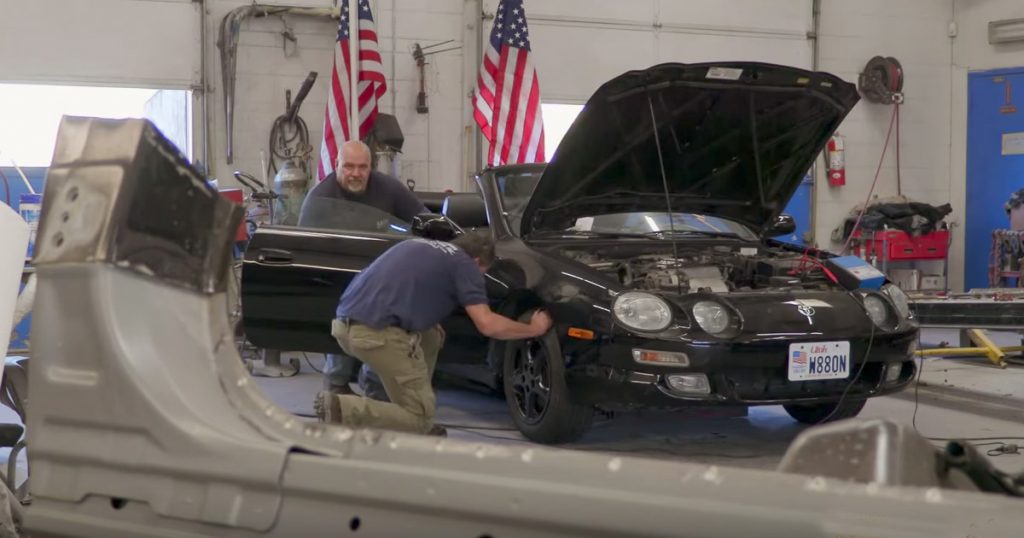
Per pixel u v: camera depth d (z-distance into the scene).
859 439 1.37
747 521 1.15
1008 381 6.22
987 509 1.09
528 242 4.79
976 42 11.48
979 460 1.38
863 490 1.14
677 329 4.05
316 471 1.37
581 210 4.97
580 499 1.23
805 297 4.31
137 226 1.53
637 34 10.45
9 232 2.20
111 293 1.50
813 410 4.96
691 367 4.02
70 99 8.95
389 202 5.43
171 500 1.44
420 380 3.99
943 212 10.82
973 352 7.12
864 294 4.42
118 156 1.54
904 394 5.91
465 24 9.88
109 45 8.81
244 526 1.39
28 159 8.86
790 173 5.11
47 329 1.53
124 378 1.47
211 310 1.61
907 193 11.54
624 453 4.32
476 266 4.04
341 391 4.94
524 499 1.25
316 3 9.38
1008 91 11.31
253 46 9.25
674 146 4.71
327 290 4.67
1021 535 1.06
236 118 9.24
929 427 4.90
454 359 4.72
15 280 2.22
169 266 1.57
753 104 4.57
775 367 4.10
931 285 11.02
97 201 1.53
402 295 3.91
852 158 11.33
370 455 1.37
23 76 8.62
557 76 10.25
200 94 9.08
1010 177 11.37
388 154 8.80
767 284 4.69
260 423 1.48
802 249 5.32
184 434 1.44
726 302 4.17
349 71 8.63
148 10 8.89
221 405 1.50
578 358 4.21
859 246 10.98
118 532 1.47
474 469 1.30
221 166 9.20
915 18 11.45
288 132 9.31
